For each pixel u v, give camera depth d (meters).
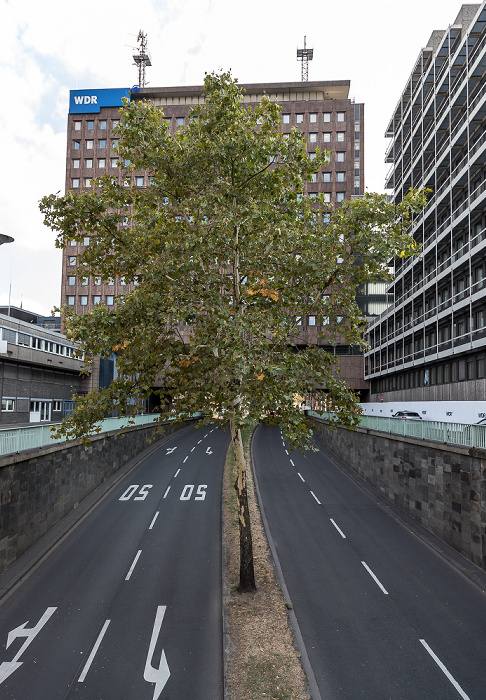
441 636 10.98
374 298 75.06
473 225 38.56
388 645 10.55
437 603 12.66
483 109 35.59
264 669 9.38
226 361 11.61
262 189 13.82
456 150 42.03
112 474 28.20
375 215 12.98
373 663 9.84
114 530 18.41
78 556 15.77
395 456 22.88
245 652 10.00
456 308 37.88
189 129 13.65
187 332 49.41
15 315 62.31
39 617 11.69
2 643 10.49
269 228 12.62
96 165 74.44
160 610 12.05
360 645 10.54
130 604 12.38
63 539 17.45
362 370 68.19
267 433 55.03
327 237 12.95
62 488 19.67
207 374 12.64
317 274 13.03
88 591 13.16
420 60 51.72
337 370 13.62
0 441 14.50
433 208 45.34
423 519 19.45
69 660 9.82
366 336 68.50
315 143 70.88
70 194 13.05
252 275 13.88
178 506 21.66
